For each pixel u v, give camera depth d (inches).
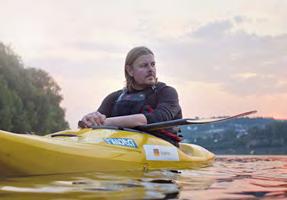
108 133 121.9
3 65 1300.4
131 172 103.8
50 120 1434.5
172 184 82.4
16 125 1232.2
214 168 134.2
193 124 130.9
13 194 66.3
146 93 146.4
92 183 80.4
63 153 100.9
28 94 1362.0
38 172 95.5
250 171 124.5
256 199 64.2
